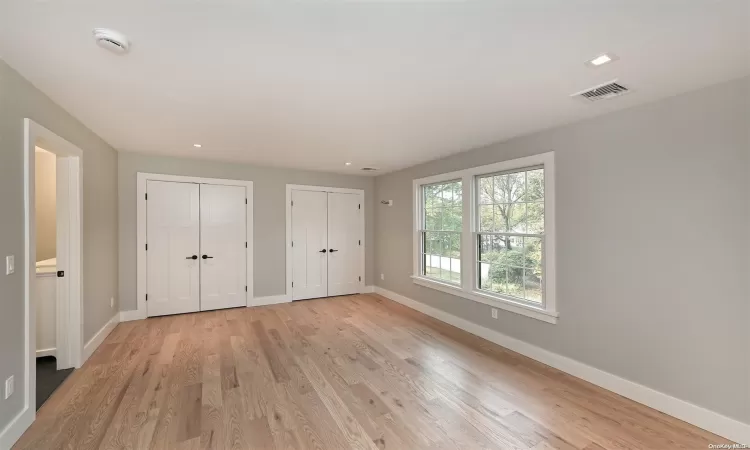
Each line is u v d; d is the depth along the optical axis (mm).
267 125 3043
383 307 5180
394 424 2137
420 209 5016
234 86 2188
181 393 2498
